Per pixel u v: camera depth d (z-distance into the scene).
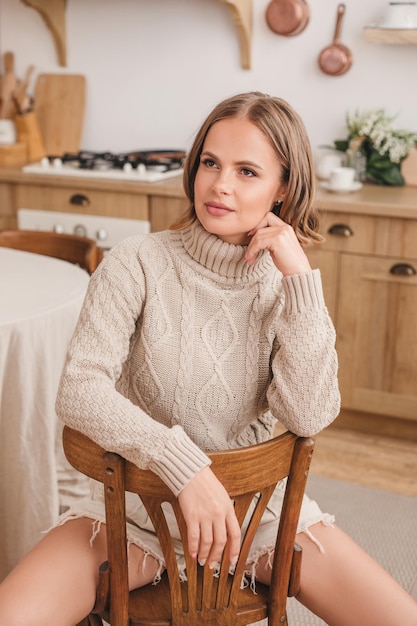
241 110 1.27
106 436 1.16
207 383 1.35
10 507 1.95
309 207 1.38
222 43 3.49
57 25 3.69
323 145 3.45
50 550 1.29
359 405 3.10
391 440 3.11
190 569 1.21
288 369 1.28
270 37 3.41
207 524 1.11
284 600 1.30
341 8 3.27
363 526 2.50
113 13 3.64
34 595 1.20
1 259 2.41
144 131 3.74
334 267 2.98
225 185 1.26
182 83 3.61
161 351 1.34
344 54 3.28
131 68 3.68
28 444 1.95
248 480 1.16
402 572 2.27
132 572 1.33
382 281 2.93
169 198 3.15
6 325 1.84
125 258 1.36
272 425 1.51
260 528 1.41
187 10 3.51
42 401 1.95
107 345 1.28
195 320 1.35
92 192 3.27
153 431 1.15
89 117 3.83
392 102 3.30
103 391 1.22
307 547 1.35
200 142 1.33
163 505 1.45
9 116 3.80
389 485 2.76
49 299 2.04
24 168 3.38
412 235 2.84
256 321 1.38
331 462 2.91
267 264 1.37
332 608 1.32
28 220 3.41
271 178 1.29
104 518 1.34
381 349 3.01
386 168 3.26
